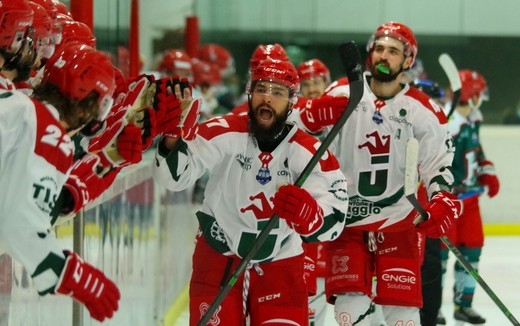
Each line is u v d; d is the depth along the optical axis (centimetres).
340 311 1082
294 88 896
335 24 3784
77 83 648
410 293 1076
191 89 834
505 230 2906
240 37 3841
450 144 1106
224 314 902
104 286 614
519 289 2086
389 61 1083
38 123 600
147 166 1408
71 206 683
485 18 3681
